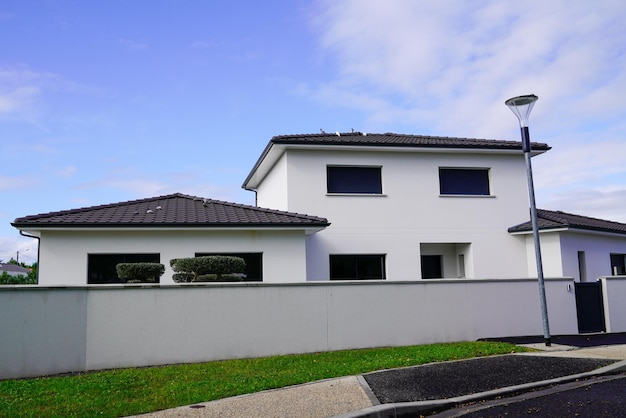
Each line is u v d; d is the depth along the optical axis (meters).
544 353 11.48
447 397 8.22
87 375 10.06
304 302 12.27
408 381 9.03
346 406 7.57
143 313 11.20
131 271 12.07
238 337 11.71
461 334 13.53
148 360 11.12
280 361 11.04
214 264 12.48
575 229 18.12
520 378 9.29
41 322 10.53
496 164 20.09
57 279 14.48
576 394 8.34
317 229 15.78
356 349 12.48
